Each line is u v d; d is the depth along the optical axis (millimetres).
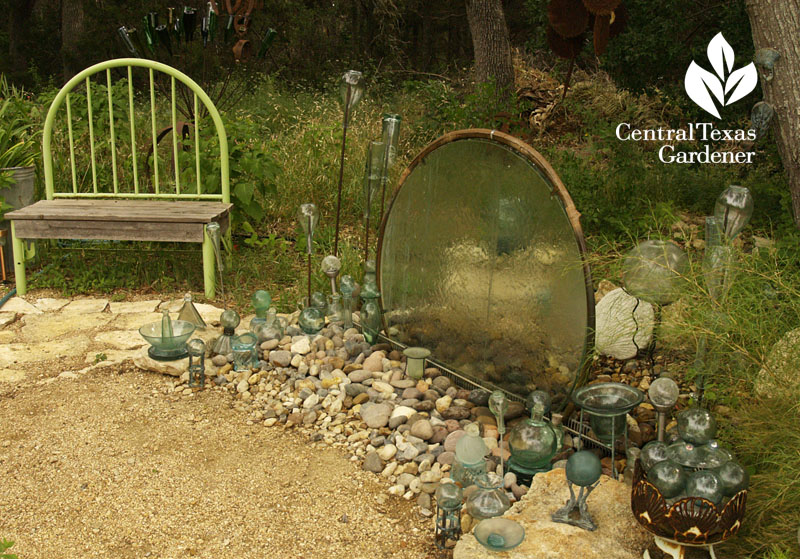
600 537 2730
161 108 11336
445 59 24406
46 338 4949
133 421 3930
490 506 2902
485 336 3941
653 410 3740
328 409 4020
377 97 13781
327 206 7641
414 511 3203
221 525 3088
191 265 6180
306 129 8789
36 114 7207
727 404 3461
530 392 3717
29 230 5500
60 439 3727
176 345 4445
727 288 3340
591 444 3434
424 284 4332
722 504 2502
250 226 6617
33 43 19328
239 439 3785
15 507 3186
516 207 3627
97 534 3018
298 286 5715
